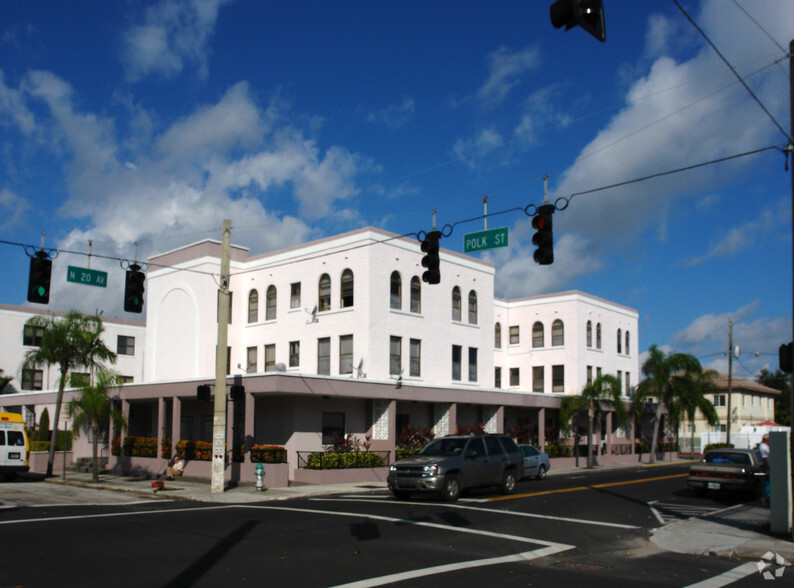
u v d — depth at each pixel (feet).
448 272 123.85
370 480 95.71
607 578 34.99
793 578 35.88
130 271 62.64
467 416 122.93
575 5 24.34
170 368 126.11
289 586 31.50
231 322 125.49
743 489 71.92
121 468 106.63
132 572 34.14
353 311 110.11
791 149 43.91
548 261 49.98
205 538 44.47
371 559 38.14
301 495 76.07
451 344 122.42
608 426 150.82
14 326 160.35
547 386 154.20
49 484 91.30
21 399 133.90
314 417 98.12
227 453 90.43
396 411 111.55
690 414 160.45
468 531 48.39
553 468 133.49
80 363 99.86
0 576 32.99
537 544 44.37
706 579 35.32
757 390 235.81
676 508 65.67
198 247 123.75
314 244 117.50
